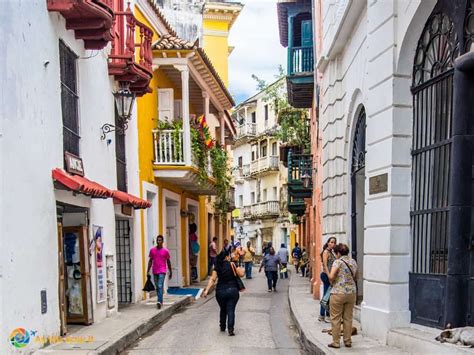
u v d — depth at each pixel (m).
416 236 7.71
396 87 7.91
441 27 7.34
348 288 7.74
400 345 7.22
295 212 31.09
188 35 27.39
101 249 10.58
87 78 10.20
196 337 9.80
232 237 34.09
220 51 32.19
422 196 7.65
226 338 9.72
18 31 7.05
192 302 15.62
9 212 6.63
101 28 9.32
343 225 12.00
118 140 12.94
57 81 8.52
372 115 8.59
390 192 7.86
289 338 9.82
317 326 9.84
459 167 6.53
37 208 7.52
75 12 8.63
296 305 13.30
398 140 7.88
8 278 6.53
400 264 7.82
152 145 16.14
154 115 16.53
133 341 9.26
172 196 18.42
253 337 9.86
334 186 12.45
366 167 8.84
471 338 6.02
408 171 7.88
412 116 7.92
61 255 8.45
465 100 6.50
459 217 6.52
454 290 6.51
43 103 7.87
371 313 8.30
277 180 47.94
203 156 18.03
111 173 11.61
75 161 9.15
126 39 12.34
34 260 7.34
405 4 7.72
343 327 7.77
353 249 11.28
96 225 10.33
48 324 7.78
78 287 9.69
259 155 50.50
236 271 10.20
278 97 29.48
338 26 10.70
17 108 6.96
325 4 13.25
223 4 31.69
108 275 11.07
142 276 14.37
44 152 7.85
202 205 24.50
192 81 19.02
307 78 19.77
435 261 7.26
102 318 10.48
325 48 13.09
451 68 6.97
